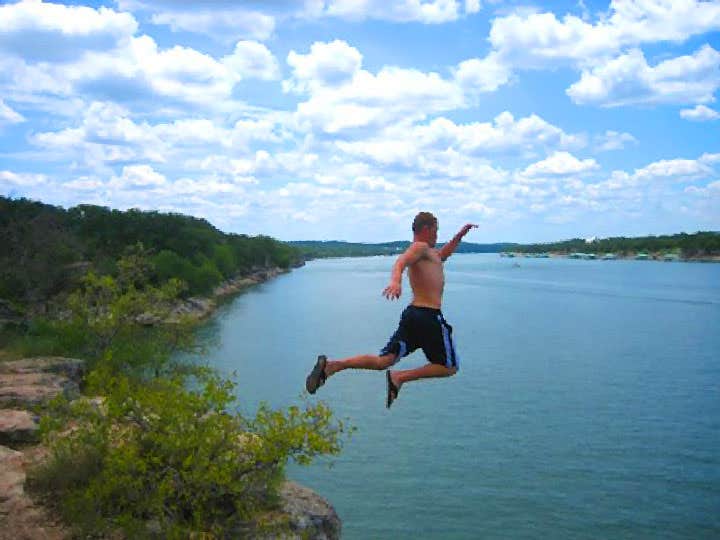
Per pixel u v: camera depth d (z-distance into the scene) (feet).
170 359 76.33
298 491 37.19
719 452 86.99
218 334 202.18
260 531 31.58
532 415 105.60
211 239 383.04
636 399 116.98
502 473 79.10
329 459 83.41
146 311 77.77
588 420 102.63
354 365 19.11
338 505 69.41
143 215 328.49
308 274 642.63
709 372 142.10
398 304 315.37
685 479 77.41
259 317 254.06
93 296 78.07
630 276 552.82
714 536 63.10
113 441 33.81
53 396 46.68
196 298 272.72
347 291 406.62
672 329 216.74
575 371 143.84
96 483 30.76
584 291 391.04
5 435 38.42
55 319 95.96
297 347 175.94
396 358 19.69
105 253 244.63
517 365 151.53
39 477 32.30
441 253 20.99
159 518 30.32
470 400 116.16
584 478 77.71
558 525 65.26
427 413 106.73
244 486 32.83
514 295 364.58
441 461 83.20
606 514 67.92
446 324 19.77
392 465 81.35
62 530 29.27
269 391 120.47
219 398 33.55
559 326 225.97
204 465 30.96
